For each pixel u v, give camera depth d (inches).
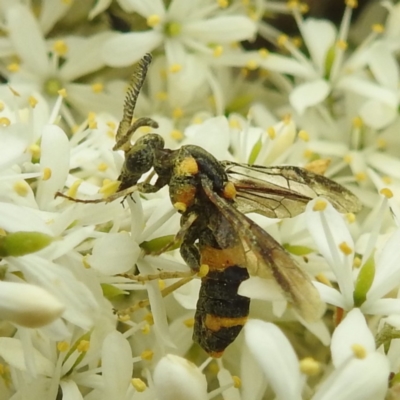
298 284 2.6
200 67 3.5
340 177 3.5
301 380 2.7
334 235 2.9
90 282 2.8
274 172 3.0
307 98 3.5
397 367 2.8
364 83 3.5
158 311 2.9
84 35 3.7
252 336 2.7
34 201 2.9
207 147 3.2
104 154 3.1
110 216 2.9
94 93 3.5
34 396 2.8
